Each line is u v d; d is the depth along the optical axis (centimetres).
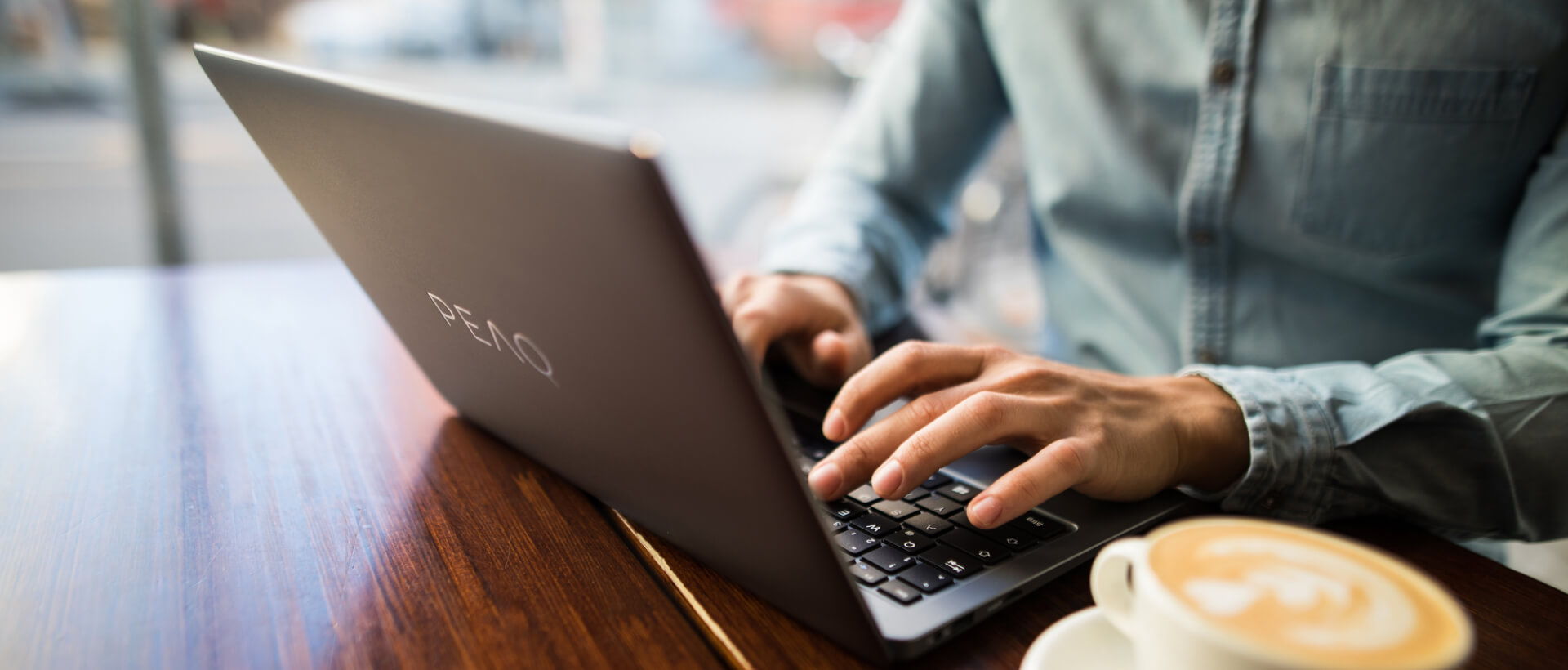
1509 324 74
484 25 376
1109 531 50
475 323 47
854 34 427
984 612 42
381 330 93
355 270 58
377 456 62
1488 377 62
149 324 93
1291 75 90
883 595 42
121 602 44
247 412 70
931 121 117
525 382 49
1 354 83
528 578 47
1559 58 79
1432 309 92
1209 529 34
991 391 56
